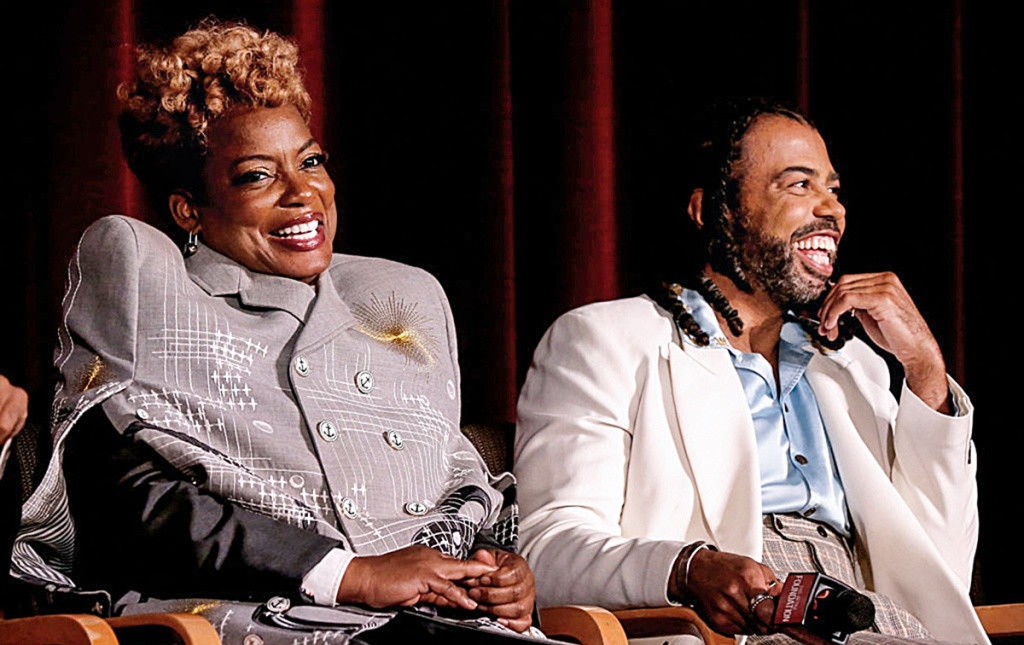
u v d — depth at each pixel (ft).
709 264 20.79
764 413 19.80
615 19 26.16
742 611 16.44
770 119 20.68
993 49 27.55
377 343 17.04
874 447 20.33
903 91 27.58
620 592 17.39
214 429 15.42
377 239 23.89
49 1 21.63
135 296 15.65
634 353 19.60
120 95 16.93
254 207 16.47
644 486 18.94
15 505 15.69
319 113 23.53
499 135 24.57
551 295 25.40
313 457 15.69
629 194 25.91
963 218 27.53
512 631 15.44
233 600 14.93
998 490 26.76
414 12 24.26
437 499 16.63
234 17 22.80
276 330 16.24
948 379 20.30
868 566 19.79
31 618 13.51
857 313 20.52
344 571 14.70
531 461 19.29
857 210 27.40
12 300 21.22
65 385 15.44
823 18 27.61
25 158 21.47
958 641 19.06
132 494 15.01
